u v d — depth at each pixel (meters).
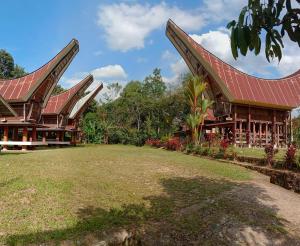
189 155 16.55
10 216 5.07
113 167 10.88
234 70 23.12
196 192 7.70
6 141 20.75
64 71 22.81
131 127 38.94
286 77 25.94
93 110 44.44
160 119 37.41
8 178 7.60
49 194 6.39
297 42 2.29
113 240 4.64
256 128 22.53
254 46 2.29
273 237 5.55
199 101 19.98
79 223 4.99
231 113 20.44
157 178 9.19
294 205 7.23
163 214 6.00
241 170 11.16
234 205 6.81
